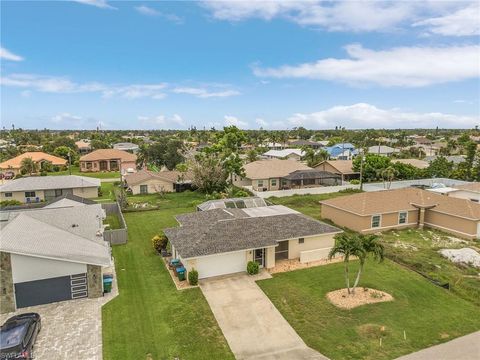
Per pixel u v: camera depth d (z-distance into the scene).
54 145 120.81
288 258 29.00
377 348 17.56
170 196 57.69
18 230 24.28
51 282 21.94
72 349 17.50
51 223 29.19
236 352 17.38
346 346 17.75
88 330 19.12
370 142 144.62
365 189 59.62
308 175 61.81
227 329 19.27
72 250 23.50
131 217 43.81
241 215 31.92
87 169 91.00
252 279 25.41
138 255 30.36
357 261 28.64
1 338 16.45
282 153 103.75
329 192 58.09
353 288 23.05
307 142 142.88
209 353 17.30
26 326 17.45
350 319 20.16
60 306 21.69
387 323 19.75
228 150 73.38
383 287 24.09
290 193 55.56
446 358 16.75
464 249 31.42
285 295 22.98
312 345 17.88
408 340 18.22
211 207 40.75
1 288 21.03
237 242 26.25
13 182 56.28
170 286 24.39
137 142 152.38
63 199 41.47
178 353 17.28
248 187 60.47
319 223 30.70
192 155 71.69
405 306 21.59
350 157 101.38
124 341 18.19
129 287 24.28
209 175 58.38
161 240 30.97
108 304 21.95
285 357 17.02
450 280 25.38
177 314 20.75
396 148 129.25
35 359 16.72
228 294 23.16
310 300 22.34
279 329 19.25
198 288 24.02
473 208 36.66
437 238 36.06
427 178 71.62
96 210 34.16
